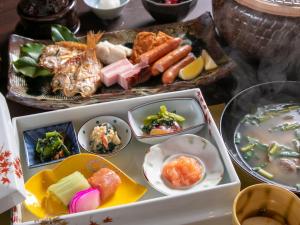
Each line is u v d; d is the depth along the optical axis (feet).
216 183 1.41
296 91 1.69
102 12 2.14
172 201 1.33
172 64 1.91
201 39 2.05
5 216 1.43
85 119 1.63
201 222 1.38
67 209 1.39
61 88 1.82
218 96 1.79
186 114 1.66
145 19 2.21
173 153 1.54
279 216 1.29
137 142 1.60
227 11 1.80
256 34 1.75
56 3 2.04
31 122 1.58
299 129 1.60
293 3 1.65
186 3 2.07
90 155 1.49
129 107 1.64
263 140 1.57
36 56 1.96
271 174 1.46
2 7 2.31
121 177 1.46
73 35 2.04
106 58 1.97
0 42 2.11
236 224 1.19
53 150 1.55
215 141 1.53
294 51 1.76
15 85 1.83
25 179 1.49
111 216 1.32
